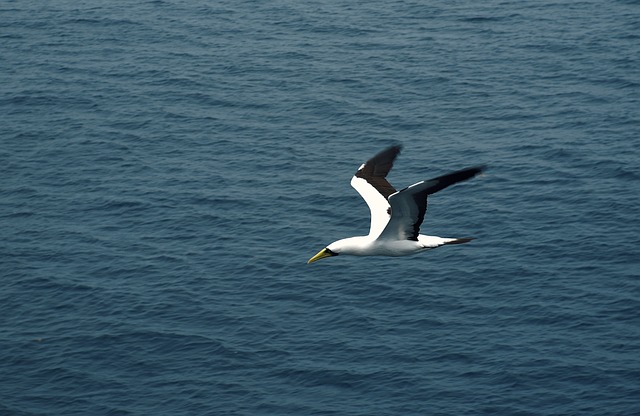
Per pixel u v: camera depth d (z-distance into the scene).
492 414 45.22
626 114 73.00
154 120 74.88
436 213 61.41
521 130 71.56
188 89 79.81
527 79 79.94
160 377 48.62
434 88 78.94
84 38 90.75
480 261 56.44
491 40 87.88
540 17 92.69
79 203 64.12
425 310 52.59
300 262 56.97
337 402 46.44
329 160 68.44
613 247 56.84
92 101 78.25
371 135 71.75
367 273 55.78
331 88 79.44
